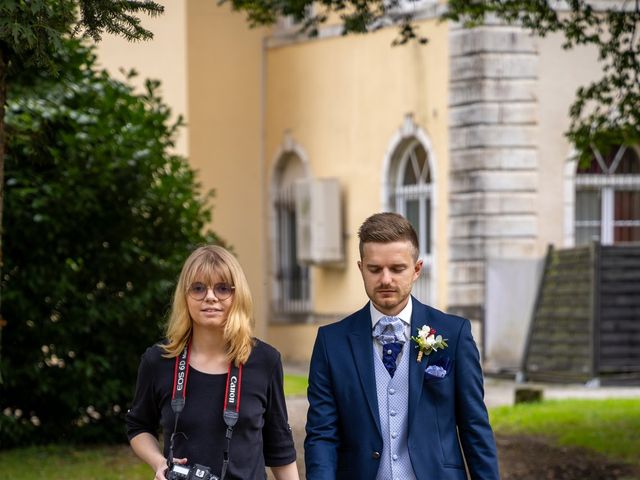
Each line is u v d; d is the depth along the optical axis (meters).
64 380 11.62
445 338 5.04
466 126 18.94
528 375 17.16
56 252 11.74
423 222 20.08
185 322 4.77
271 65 22.59
